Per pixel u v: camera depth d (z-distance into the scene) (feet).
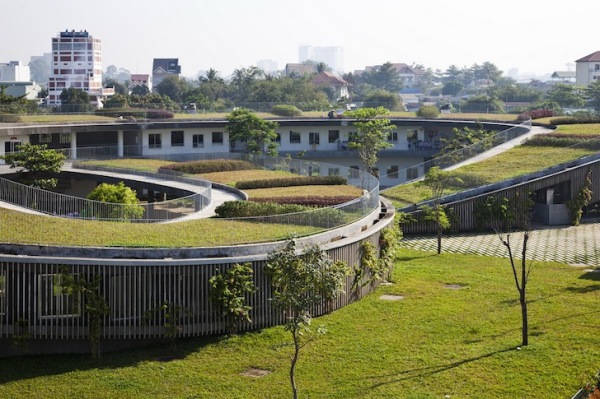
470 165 199.62
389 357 89.25
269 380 83.66
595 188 186.91
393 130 282.36
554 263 138.82
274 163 205.77
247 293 98.78
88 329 92.58
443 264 138.21
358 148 243.81
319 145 279.69
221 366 88.12
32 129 232.32
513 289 118.42
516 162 197.98
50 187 196.34
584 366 84.23
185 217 129.49
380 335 97.09
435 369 85.05
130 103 317.22
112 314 93.61
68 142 260.21
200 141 269.03
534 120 258.57
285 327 78.74
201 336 96.84
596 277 126.21
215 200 156.66
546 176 181.37
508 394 77.97
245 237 106.32
